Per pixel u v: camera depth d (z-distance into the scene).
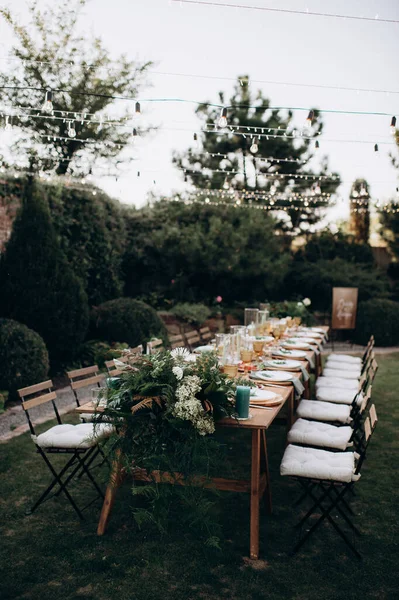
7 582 2.57
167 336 8.23
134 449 2.83
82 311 7.14
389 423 5.31
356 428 3.80
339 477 2.87
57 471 3.96
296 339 5.96
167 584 2.58
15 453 4.30
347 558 2.84
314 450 3.22
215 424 2.87
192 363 2.97
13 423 5.14
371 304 10.73
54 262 6.85
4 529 3.09
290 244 13.28
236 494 3.68
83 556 2.81
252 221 10.96
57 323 6.86
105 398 2.99
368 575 2.68
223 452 2.88
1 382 5.79
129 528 3.12
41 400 3.38
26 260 6.69
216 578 2.63
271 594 2.51
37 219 6.76
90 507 3.39
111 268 9.23
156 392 2.83
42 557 2.80
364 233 14.03
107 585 2.56
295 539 3.04
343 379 5.24
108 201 9.67
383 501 3.54
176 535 3.05
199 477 2.83
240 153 11.49
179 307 10.16
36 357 5.99
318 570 2.72
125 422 2.88
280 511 3.41
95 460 4.18
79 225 8.57
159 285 11.16
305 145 11.25
